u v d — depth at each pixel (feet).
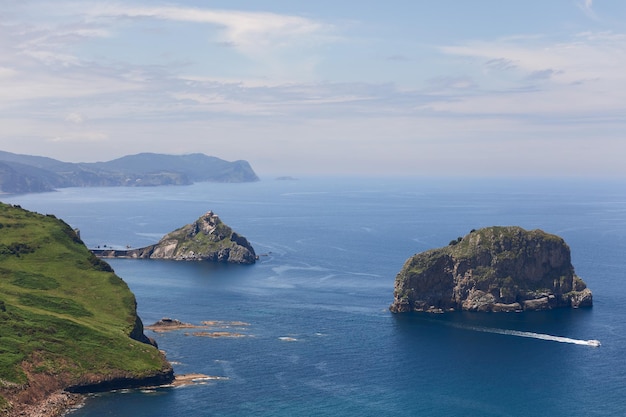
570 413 640.99
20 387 638.94
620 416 634.02
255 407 647.56
